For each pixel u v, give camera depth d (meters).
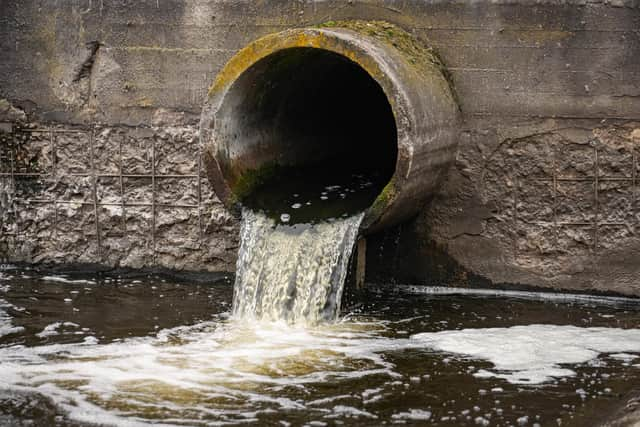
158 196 10.24
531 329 8.23
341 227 8.44
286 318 8.29
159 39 10.06
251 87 9.00
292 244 8.45
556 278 9.42
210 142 8.76
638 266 9.24
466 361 7.32
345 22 9.52
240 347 7.66
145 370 7.10
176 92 10.09
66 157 10.41
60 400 6.48
